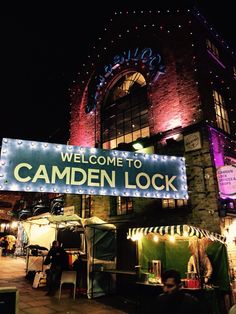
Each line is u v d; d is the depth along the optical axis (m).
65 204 15.18
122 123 13.17
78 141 15.18
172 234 7.27
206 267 7.50
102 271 9.51
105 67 14.49
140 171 6.93
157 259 9.17
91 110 14.87
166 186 7.10
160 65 11.73
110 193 6.48
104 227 10.73
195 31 11.34
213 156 9.24
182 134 10.11
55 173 6.12
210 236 7.25
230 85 12.53
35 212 19.38
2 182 5.66
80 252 11.62
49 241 13.28
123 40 13.95
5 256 22.44
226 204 8.73
